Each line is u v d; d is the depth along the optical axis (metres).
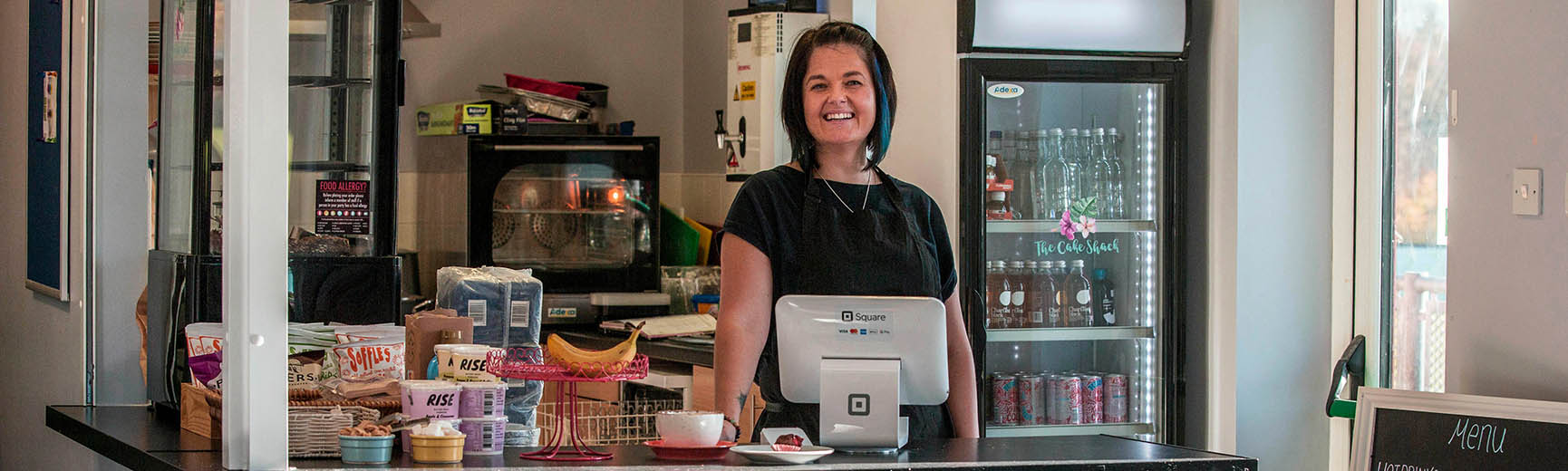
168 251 3.12
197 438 2.58
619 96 5.85
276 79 2.07
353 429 2.16
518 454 2.28
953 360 3.08
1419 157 3.78
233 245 2.06
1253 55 3.96
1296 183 4.00
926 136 4.12
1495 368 3.17
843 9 4.65
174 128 3.13
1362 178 3.97
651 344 4.53
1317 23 4.01
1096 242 4.34
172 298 2.91
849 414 2.43
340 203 3.10
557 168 4.95
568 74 5.79
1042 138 4.23
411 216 5.58
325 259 3.03
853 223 2.97
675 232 5.36
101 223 3.32
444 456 2.15
